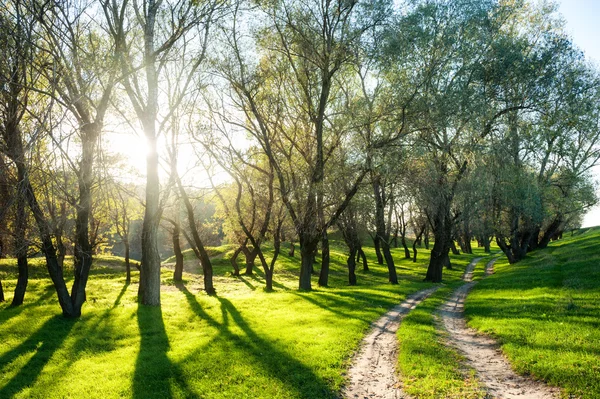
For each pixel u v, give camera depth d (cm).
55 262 1883
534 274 3086
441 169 3334
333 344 1466
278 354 1366
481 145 3161
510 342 1334
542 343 1268
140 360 1368
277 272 5066
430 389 1023
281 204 3225
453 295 2838
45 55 1203
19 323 1791
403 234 7262
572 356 1108
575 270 2772
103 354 1462
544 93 3616
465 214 3688
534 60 3522
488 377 1091
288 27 2912
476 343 1453
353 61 2817
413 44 2869
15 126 1053
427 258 7156
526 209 3959
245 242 4516
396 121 2850
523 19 3972
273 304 2375
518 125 3750
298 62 3102
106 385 1158
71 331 1709
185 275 4388
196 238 2950
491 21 3312
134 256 8550
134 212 3275
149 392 1105
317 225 3114
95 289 2898
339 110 3172
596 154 4678
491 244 12519
